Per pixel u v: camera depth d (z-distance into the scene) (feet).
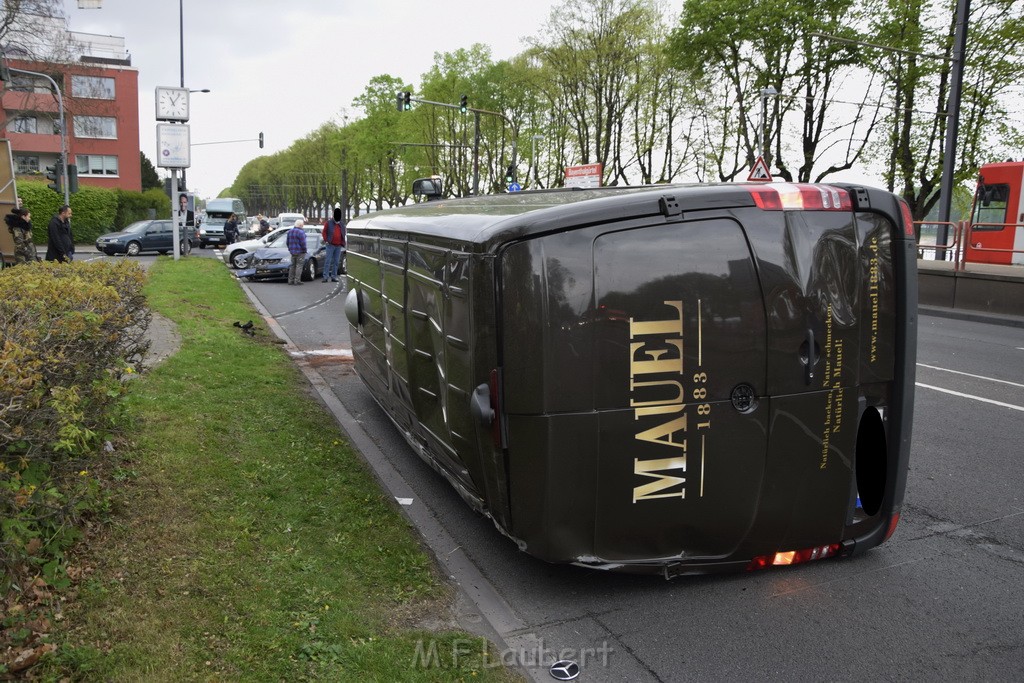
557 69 161.38
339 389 31.40
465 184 218.59
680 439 14.05
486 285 13.82
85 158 202.90
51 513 12.35
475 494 16.53
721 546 14.97
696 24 127.44
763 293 14.14
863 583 15.47
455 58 206.69
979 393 31.35
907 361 15.35
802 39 122.62
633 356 13.67
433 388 17.70
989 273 60.23
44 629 11.25
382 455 23.29
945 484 21.04
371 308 25.18
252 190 568.41
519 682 11.82
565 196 16.90
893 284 15.14
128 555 13.58
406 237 19.51
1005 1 101.09
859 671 12.47
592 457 13.74
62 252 57.00
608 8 151.64
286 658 11.50
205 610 12.41
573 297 13.42
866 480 16.66
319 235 81.25
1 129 157.89
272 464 19.43
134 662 10.89
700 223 13.85
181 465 17.94
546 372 13.43
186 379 26.78
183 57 124.36
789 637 13.51
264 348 35.40
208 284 61.36
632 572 14.70
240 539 14.94
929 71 109.40
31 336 12.73
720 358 14.02
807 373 14.48
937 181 117.29
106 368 16.05
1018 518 18.78
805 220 14.39
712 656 12.93
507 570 16.15
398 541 16.08
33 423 11.97
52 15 138.41
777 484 14.73
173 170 85.71
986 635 13.55
